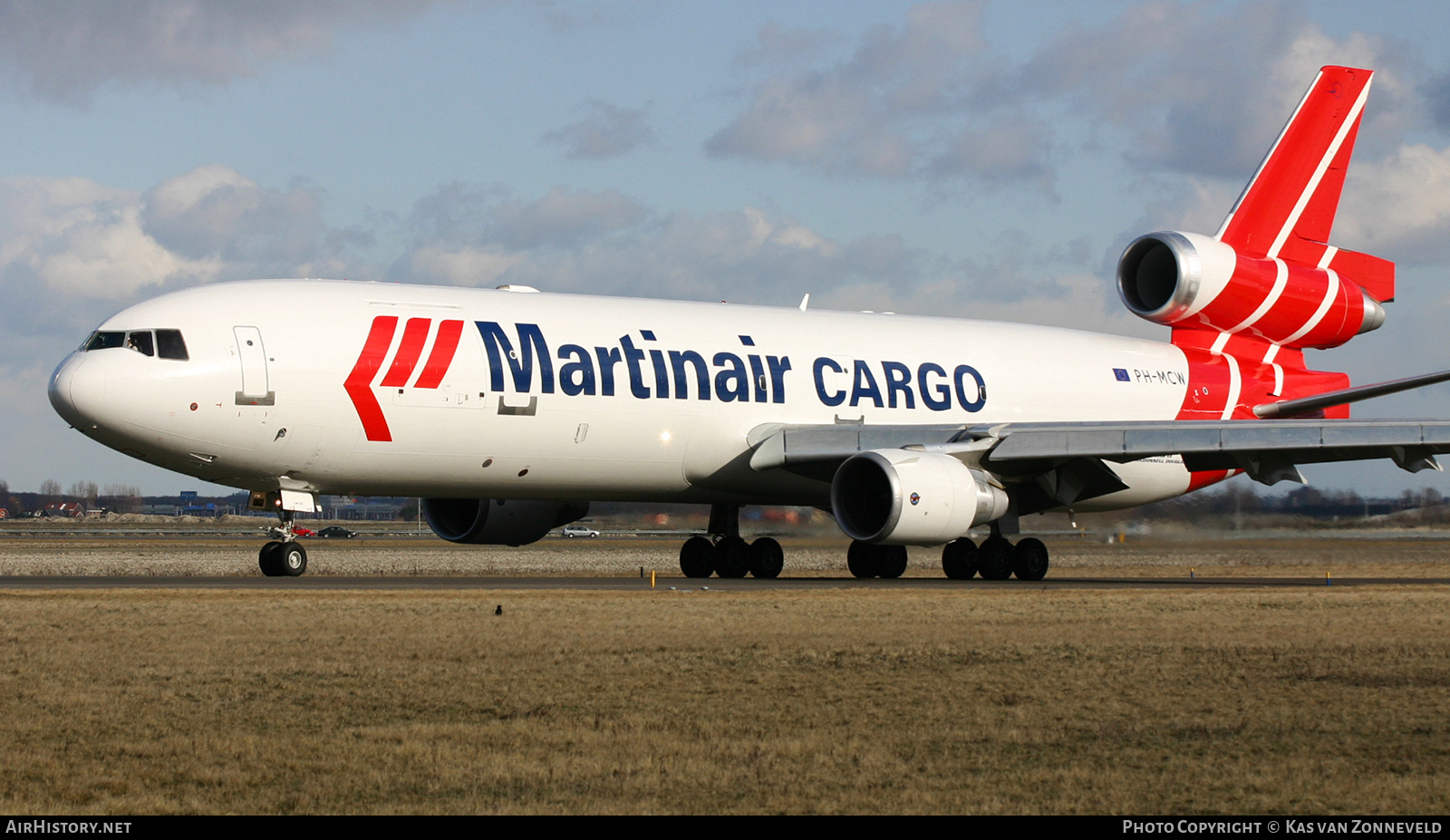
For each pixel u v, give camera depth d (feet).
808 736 57.93
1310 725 60.59
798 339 174.40
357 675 72.79
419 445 146.72
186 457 139.23
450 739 57.16
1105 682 71.87
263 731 58.70
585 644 84.84
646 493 167.73
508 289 160.56
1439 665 78.07
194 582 142.00
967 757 54.34
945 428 161.79
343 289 147.54
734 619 100.22
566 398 153.17
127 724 60.18
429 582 145.18
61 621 95.66
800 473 169.78
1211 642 88.53
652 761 53.31
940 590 135.74
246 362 137.90
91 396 133.90
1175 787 49.65
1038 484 175.94
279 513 151.23
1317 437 150.10
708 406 163.43
